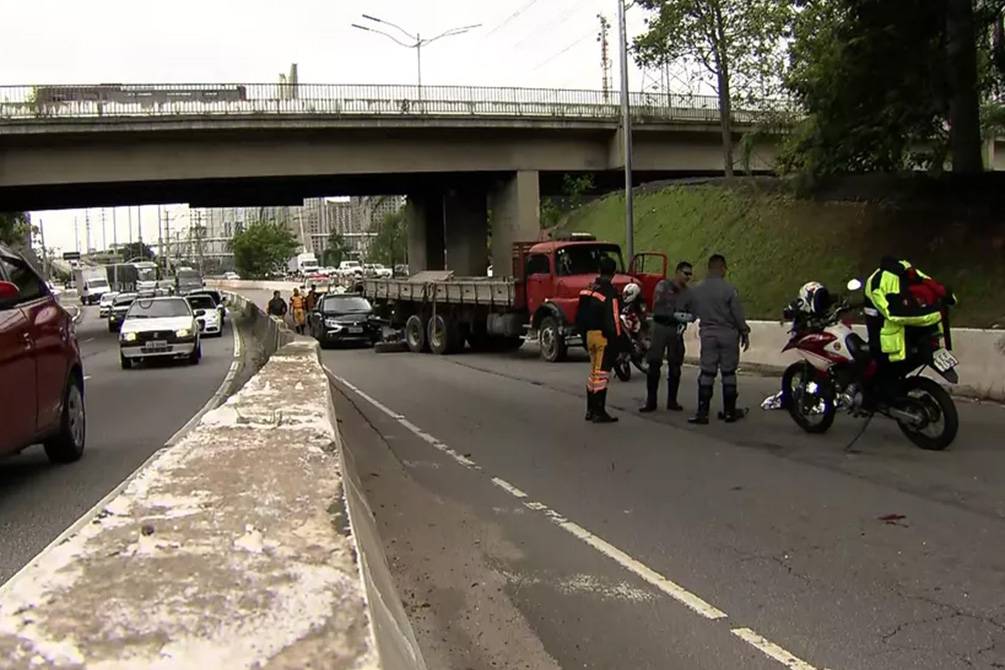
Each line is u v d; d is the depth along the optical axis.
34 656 1.80
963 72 18.92
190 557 2.36
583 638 4.73
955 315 17.33
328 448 4.05
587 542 6.41
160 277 92.94
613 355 11.53
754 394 13.48
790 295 22.64
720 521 6.83
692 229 29.98
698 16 31.03
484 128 37.47
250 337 34.97
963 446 9.13
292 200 44.22
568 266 20.16
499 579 5.66
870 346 9.02
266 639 1.88
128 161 33.25
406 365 21.00
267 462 3.68
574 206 45.34
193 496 3.06
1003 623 4.80
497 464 9.12
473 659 4.49
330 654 1.83
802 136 24.98
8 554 6.33
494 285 21.98
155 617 1.97
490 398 14.21
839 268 22.11
